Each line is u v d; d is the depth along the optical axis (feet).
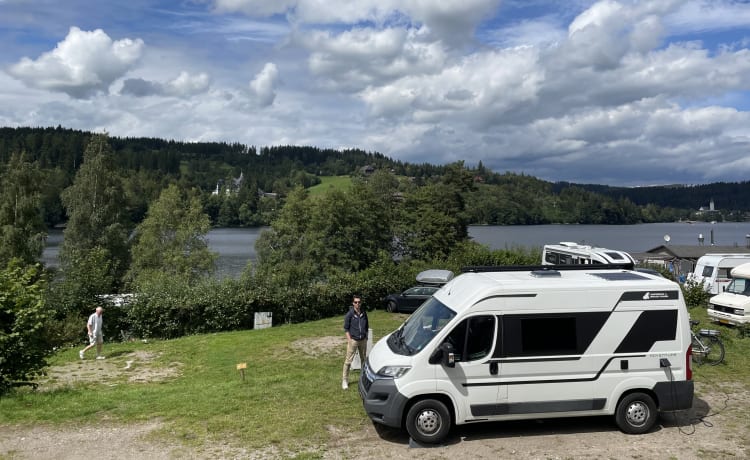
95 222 167.63
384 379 26.91
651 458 24.85
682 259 149.07
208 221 182.09
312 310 90.27
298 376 42.42
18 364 37.27
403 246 196.44
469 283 29.63
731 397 34.04
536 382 27.25
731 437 27.35
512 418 27.25
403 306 89.92
